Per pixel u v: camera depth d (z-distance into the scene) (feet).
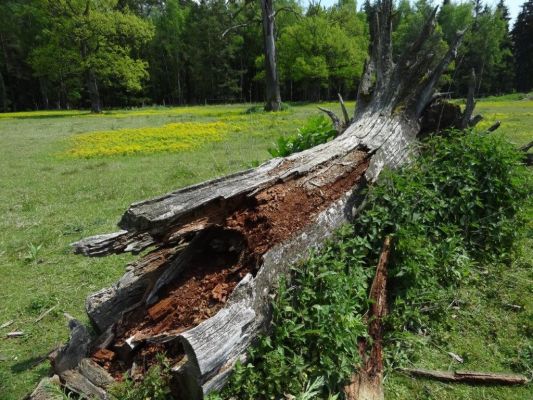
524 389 8.95
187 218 9.02
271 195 10.31
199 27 177.37
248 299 8.45
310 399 8.33
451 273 12.23
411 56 17.78
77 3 110.73
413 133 16.56
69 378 8.23
